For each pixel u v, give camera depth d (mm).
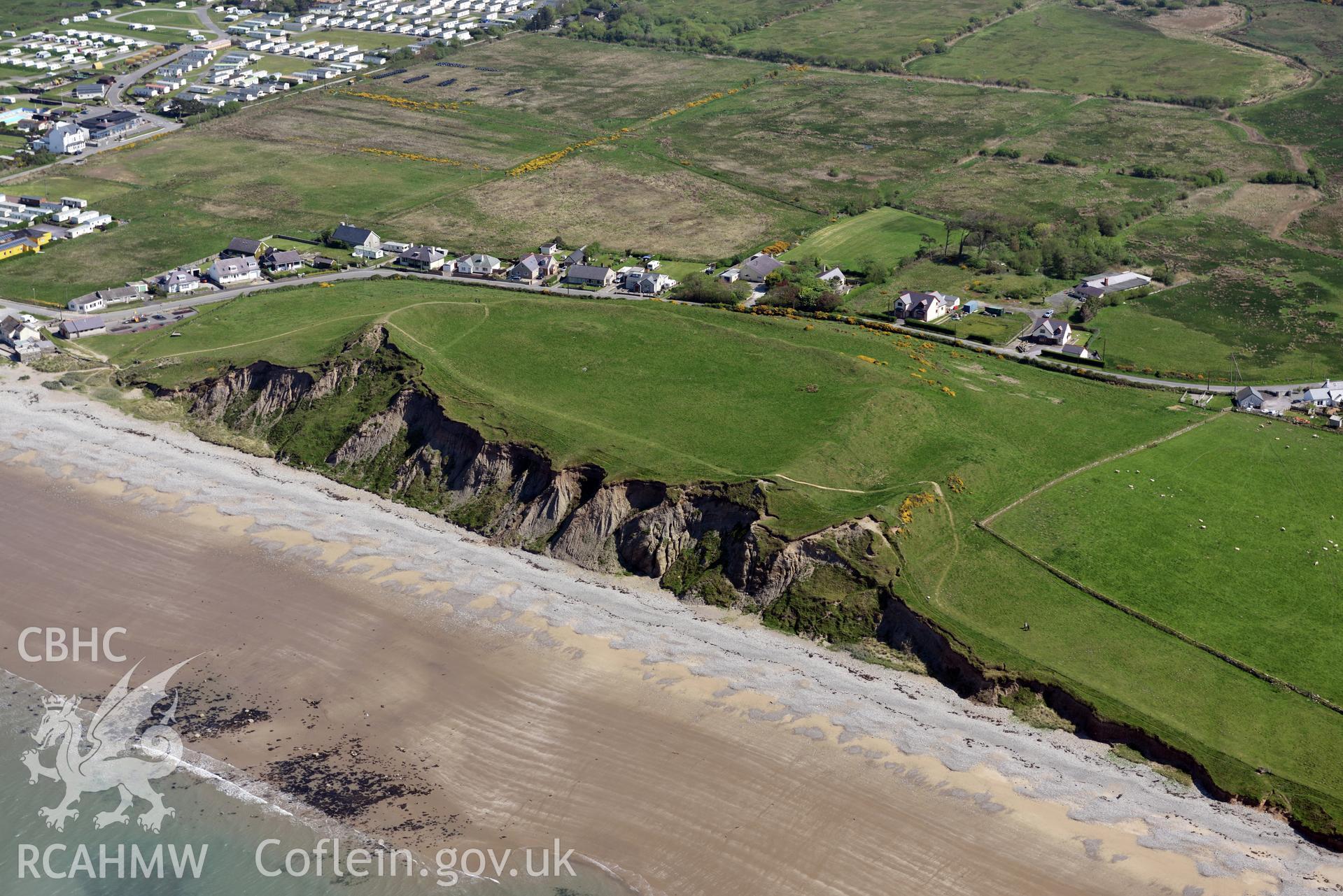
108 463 156750
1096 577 126938
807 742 108062
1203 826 98875
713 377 165000
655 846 97938
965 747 107312
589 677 116875
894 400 156625
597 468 139875
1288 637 118250
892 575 124500
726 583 128250
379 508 147375
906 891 93688
